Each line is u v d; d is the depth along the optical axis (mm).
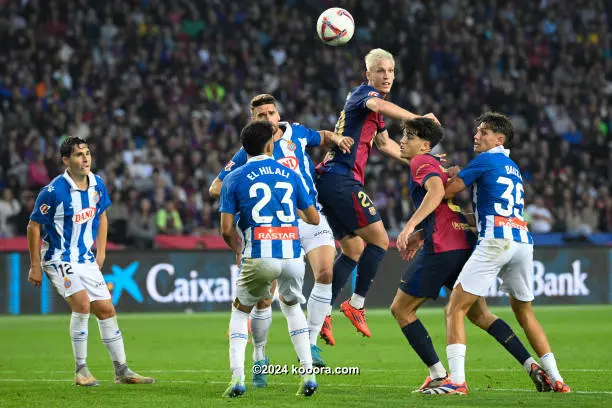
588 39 65875
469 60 61594
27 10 57812
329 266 20453
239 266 17109
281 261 15758
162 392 17031
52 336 30844
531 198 51781
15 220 44656
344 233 21531
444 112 58156
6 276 38250
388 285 40594
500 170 16609
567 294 42156
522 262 16672
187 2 61469
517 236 16500
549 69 63344
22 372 21141
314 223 16438
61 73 54250
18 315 38250
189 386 18047
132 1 60562
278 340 29047
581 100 61469
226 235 16078
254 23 62031
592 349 25906
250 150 16172
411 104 57844
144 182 48969
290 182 16078
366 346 26953
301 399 15766
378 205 49219
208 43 59469
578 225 50438
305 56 60906
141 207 45125
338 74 59281
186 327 33625
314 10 64000
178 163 49781
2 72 53562
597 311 39688
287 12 63750
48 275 18703
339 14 21484
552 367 16781
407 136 17375
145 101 54125
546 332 31047
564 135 58938
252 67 58719
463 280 16453
